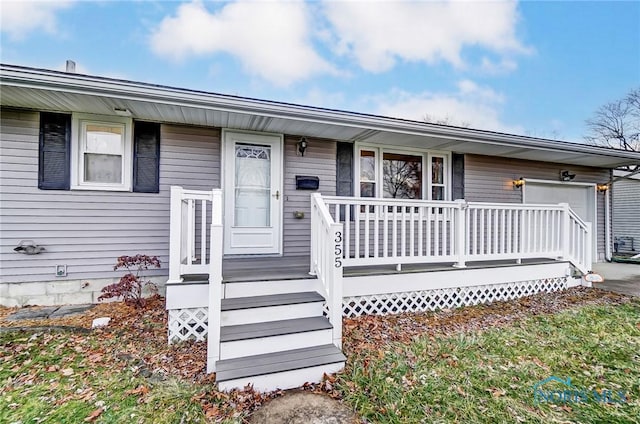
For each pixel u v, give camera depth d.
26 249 4.29
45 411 2.14
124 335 3.38
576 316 4.18
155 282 4.82
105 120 4.58
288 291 3.54
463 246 4.69
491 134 5.70
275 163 5.36
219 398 2.29
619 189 11.73
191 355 2.97
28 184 4.32
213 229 2.67
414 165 6.38
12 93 3.72
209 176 5.06
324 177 5.71
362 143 5.93
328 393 2.41
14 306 4.27
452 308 4.53
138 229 4.75
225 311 2.99
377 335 3.47
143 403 2.23
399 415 2.13
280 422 2.07
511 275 5.02
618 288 5.67
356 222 4.10
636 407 2.26
